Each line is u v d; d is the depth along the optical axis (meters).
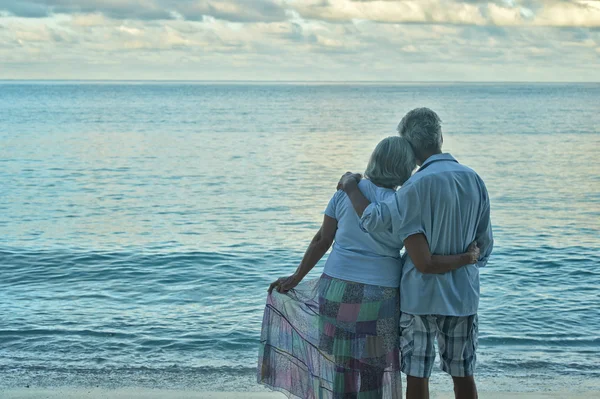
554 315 6.36
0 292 7.34
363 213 2.98
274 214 15.23
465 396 3.13
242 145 38.66
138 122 63.94
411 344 3.06
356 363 3.09
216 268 8.78
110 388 4.30
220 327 5.96
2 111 87.88
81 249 10.35
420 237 2.92
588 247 10.27
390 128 55.84
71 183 21.42
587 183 21.08
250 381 4.53
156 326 5.98
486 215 3.09
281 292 3.29
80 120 66.50
